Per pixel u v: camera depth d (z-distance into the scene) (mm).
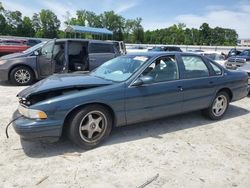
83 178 3211
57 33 84188
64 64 8484
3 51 13766
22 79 8875
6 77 8672
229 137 4656
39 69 8930
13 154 3760
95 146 3996
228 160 3783
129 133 4629
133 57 4809
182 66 4855
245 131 4984
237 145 4324
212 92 5230
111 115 4125
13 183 3070
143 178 3248
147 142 4285
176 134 4676
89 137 3922
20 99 3787
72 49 8766
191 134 4711
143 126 4988
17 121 3633
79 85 3928
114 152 3896
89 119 3889
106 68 4922
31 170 3352
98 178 3219
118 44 10539
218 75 5379
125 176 3277
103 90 3941
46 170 3361
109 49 9547
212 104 5340
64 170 3371
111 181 3164
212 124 5301
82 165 3508
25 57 8766
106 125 4066
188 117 5645
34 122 3521
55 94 3811
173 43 93375
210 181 3234
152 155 3846
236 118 5777
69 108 3648
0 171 3311
